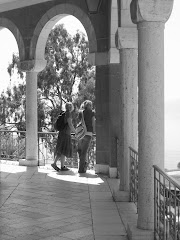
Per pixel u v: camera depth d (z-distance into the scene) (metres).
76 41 22.81
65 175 10.60
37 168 11.77
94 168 11.80
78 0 11.14
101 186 9.20
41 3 12.02
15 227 6.17
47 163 12.64
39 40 12.19
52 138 12.62
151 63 5.41
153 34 5.40
